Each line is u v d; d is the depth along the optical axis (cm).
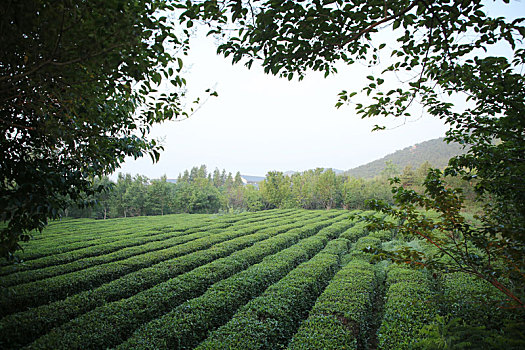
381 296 691
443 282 630
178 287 639
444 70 242
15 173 295
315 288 670
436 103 274
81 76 234
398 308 508
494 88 241
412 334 420
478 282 570
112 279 795
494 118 268
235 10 186
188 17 206
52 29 180
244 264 898
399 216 314
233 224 2119
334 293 595
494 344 228
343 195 4038
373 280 712
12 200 268
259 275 722
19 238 355
